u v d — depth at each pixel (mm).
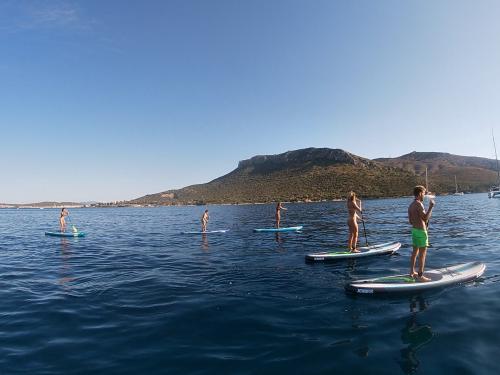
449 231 24359
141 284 12117
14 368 6133
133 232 35594
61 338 7469
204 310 8992
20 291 11602
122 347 6938
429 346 6492
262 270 13656
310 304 9227
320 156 196000
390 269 12789
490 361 5852
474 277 10836
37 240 29172
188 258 17422
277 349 6605
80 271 14883
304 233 27438
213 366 5996
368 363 5926
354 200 15781
